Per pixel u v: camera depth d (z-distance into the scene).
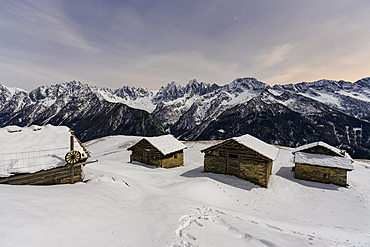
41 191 8.68
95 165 25.38
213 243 6.35
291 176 26.67
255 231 7.87
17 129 16.03
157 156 28.39
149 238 6.54
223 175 22.58
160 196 13.08
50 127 18.05
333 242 8.06
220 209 11.80
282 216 13.67
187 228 7.58
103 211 8.44
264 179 20.03
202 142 60.62
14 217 5.91
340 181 22.83
